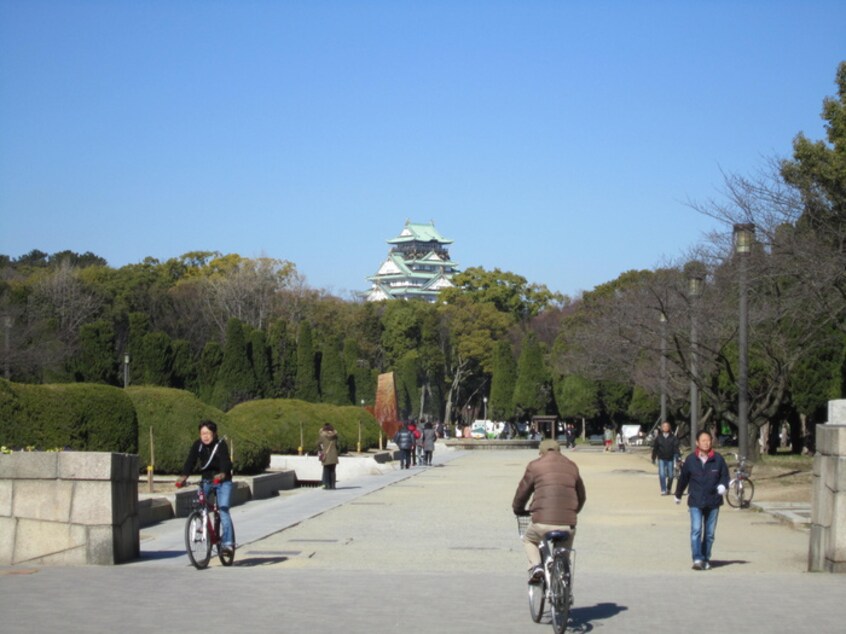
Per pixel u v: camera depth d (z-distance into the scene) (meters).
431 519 24.91
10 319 60.25
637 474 45.50
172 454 31.61
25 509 16.17
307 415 48.88
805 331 41.38
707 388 40.00
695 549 16.64
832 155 32.12
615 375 68.25
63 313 84.19
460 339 118.50
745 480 28.34
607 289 102.25
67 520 16.14
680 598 13.38
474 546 19.59
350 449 56.28
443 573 15.66
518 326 126.75
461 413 124.75
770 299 37.31
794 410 55.97
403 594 13.48
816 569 16.36
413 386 111.62
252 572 15.63
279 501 30.20
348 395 92.00
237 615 11.88
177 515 24.45
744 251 30.81
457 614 12.07
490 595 13.45
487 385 125.50
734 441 75.69
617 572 16.28
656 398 70.81
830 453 16.03
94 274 99.94
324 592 13.59
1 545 16.14
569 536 11.69
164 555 17.53
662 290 49.62
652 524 24.08
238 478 31.09
